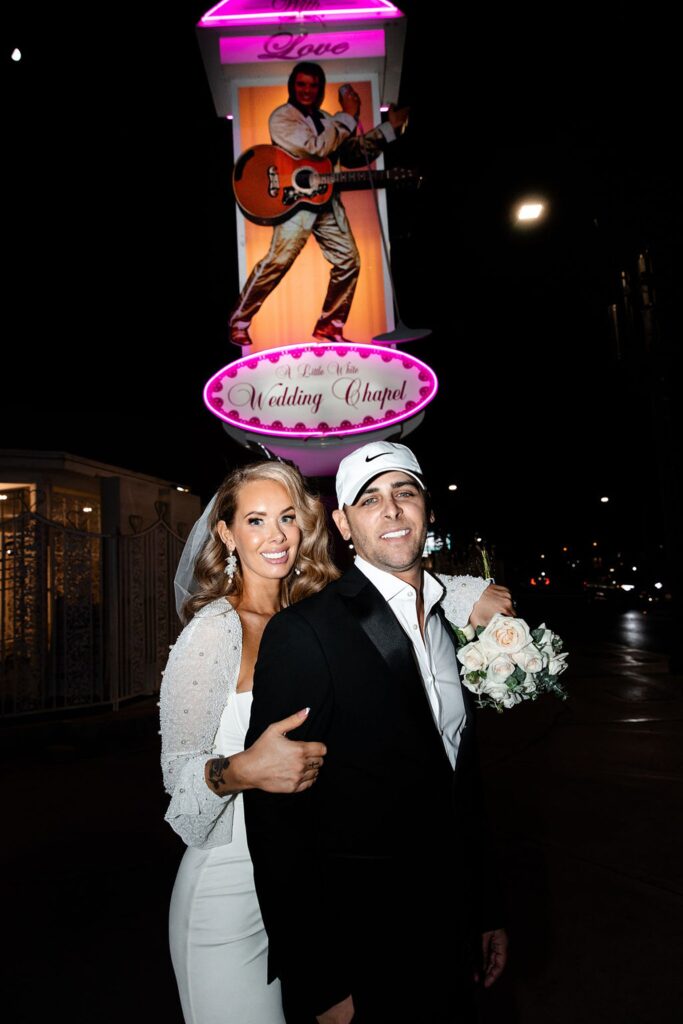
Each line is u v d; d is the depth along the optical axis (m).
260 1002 1.76
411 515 1.77
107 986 3.13
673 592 10.91
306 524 2.10
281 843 1.50
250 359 6.05
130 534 8.93
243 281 6.58
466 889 1.65
